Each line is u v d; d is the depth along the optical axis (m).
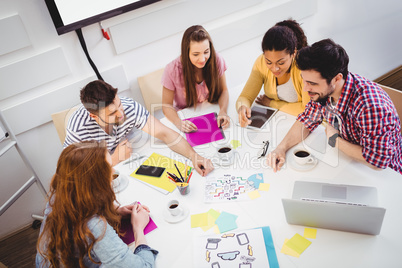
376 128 1.23
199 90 1.91
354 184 1.25
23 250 2.08
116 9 1.94
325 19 2.73
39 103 2.00
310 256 1.05
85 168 1.03
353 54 3.01
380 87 1.41
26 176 2.16
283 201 1.09
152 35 2.15
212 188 1.37
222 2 2.29
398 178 1.25
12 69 1.83
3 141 1.96
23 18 1.77
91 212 1.05
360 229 1.08
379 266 0.99
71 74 2.04
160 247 1.16
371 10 2.84
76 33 1.93
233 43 2.49
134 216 1.25
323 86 1.26
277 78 1.73
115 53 2.11
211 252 1.11
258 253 1.08
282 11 2.54
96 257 1.09
